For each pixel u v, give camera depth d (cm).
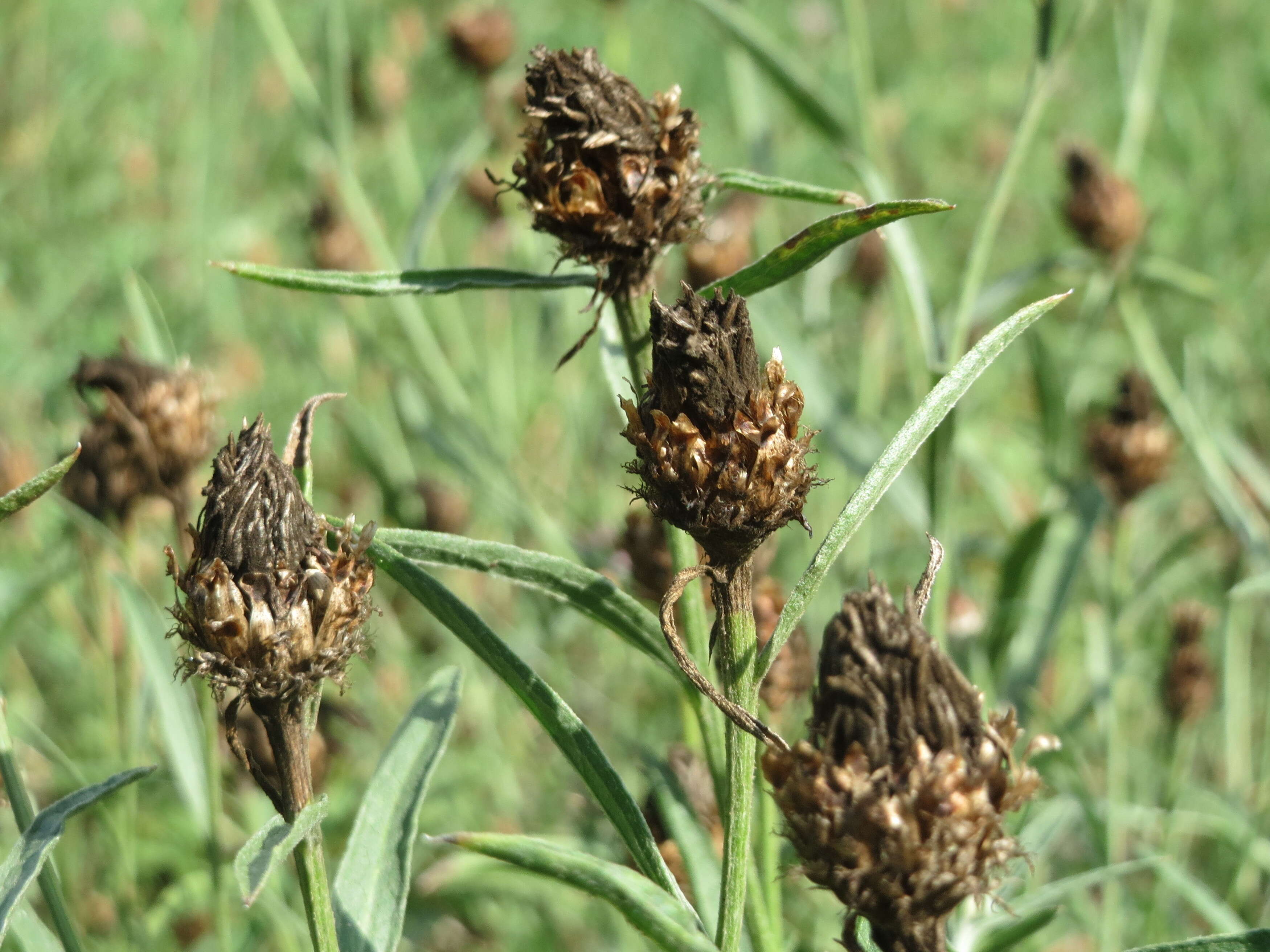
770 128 67
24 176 91
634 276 35
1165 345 86
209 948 49
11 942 35
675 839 37
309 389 83
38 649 66
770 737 32
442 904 51
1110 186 57
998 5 125
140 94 104
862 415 61
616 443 82
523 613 68
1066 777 47
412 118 97
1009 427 81
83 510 42
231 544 33
